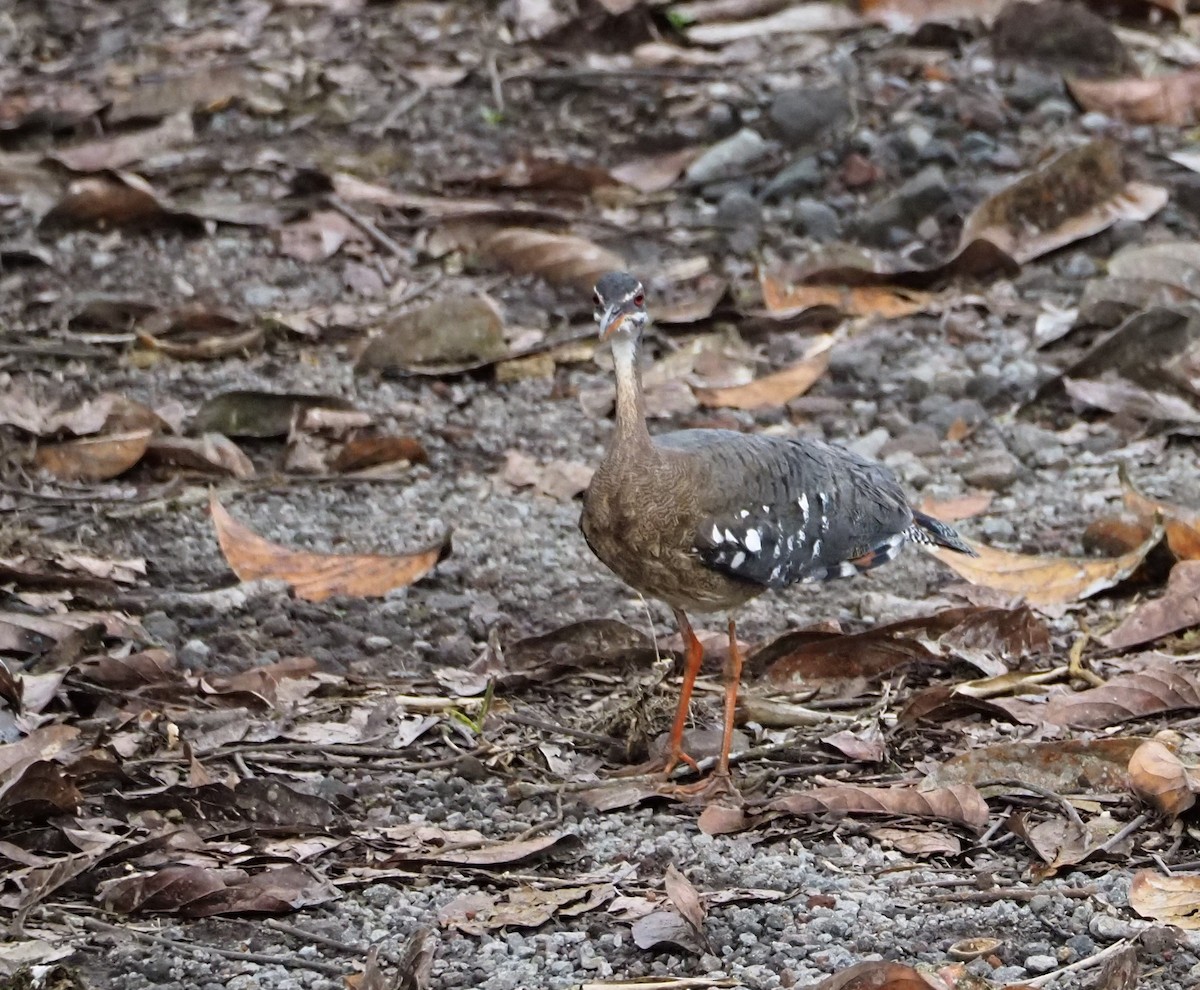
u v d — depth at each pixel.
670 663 10.66
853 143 17.80
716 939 8.01
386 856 8.78
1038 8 18.95
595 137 18.45
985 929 8.06
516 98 19.06
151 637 11.01
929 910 8.26
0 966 7.63
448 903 8.35
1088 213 16.64
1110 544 12.05
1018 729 10.05
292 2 20.84
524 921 8.12
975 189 17.16
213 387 14.56
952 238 16.83
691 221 17.17
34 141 17.97
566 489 13.31
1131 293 15.20
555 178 17.44
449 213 16.75
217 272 16.30
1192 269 15.63
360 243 16.81
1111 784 9.29
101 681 10.34
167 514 12.70
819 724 10.37
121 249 16.61
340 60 19.62
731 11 20.20
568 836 8.82
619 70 19.36
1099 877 8.53
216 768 9.59
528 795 9.48
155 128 18.20
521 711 10.52
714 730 10.39
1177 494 13.00
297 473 13.46
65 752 9.46
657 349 15.34
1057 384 14.45
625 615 11.66
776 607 11.84
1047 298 15.93
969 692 10.41
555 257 16.20
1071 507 13.02
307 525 12.70
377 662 11.02
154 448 13.23
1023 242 16.41
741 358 15.15
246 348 15.10
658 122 18.55
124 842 8.69
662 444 10.26
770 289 15.80
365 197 17.30
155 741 9.80
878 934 8.01
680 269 16.28
